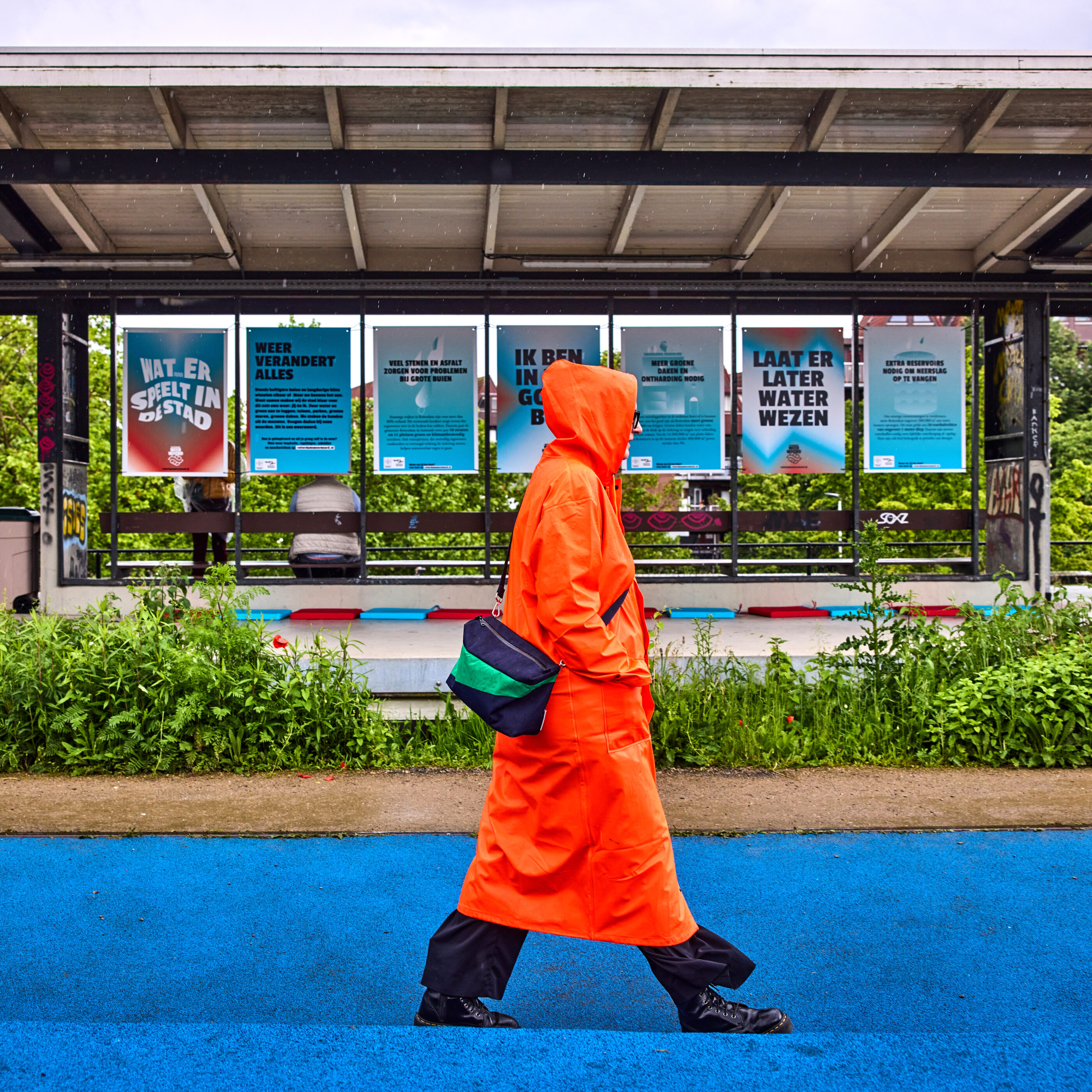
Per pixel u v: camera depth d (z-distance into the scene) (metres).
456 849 4.26
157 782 5.30
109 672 5.65
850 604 10.62
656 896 2.42
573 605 2.33
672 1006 2.88
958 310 10.84
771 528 10.87
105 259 9.64
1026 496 10.72
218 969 3.09
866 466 10.79
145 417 10.45
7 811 4.74
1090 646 6.19
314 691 5.75
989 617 6.72
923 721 5.80
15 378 20.62
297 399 10.52
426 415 10.59
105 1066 2.15
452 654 6.62
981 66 6.87
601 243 10.22
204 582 6.33
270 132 7.91
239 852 4.21
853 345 10.57
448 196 9.08
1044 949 3.25
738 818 4.69
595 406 2.57
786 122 7.89
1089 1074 2.12
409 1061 2.18
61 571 10.34
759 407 10.71
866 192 9.02
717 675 6.32
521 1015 2.81
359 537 10.55
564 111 7.66
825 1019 2.77
